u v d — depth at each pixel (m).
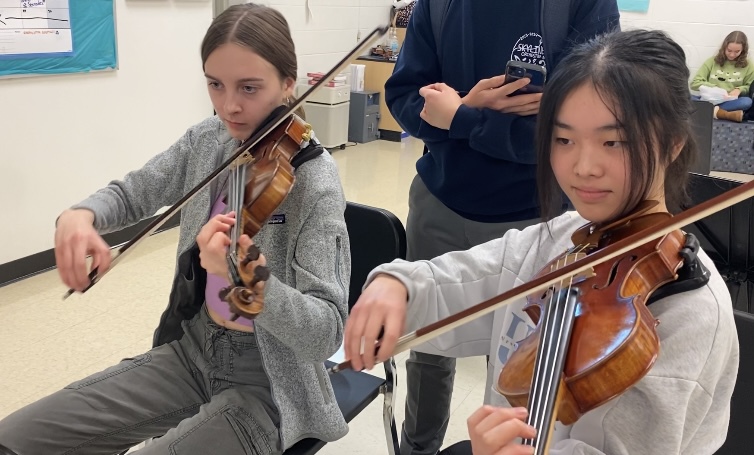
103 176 3.42
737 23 5.66
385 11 6.67
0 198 2.92
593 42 0.79
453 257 1.05
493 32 1.53
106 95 3.34
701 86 5.57
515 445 0.63
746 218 1.76
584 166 0.75
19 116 2.94
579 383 0.70
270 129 1.24
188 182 1.43
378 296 0.91
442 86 1.53
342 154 5.71
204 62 1.22
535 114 1.44
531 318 0.91
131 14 3.38
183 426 1.17
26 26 2.86
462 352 1.08
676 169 0.79
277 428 1.20
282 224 1.23
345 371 1.55
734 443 1.09
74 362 2.36
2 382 2.21
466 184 1.58
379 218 1.57
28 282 3.00
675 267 0.77
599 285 0.78
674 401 0.71
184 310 1.38
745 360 1.07
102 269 1.24
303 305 1.08
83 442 1.23
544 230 1.03
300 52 5.52
